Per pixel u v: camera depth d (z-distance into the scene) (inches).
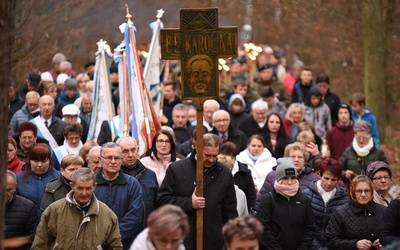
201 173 793.6
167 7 2166.6
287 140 1146.0
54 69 1515.7
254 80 1581.0
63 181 839.1
